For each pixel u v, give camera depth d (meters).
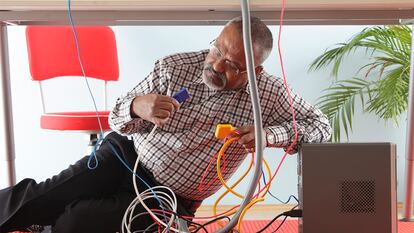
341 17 1.78
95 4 1.35
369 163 1.11
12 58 2.78
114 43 2.58
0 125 2.02
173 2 1.35
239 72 1.33
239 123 1.44
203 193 1.57
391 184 1.11
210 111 1.43
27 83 2.79
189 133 1.44
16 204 1.40
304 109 1.47
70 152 2.82
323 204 1.11
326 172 1.11
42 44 2.40
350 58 2.87
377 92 2.78
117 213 1.43
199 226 1.38
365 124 2.89
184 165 1.47
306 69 2.87
